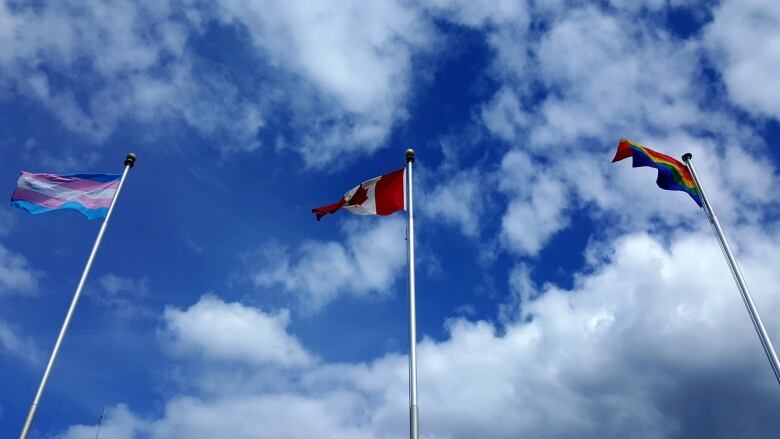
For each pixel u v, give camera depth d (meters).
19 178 24.86
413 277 20.42
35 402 19.47
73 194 25.12
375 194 23.81
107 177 25.91
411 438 16.84
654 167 25.09
